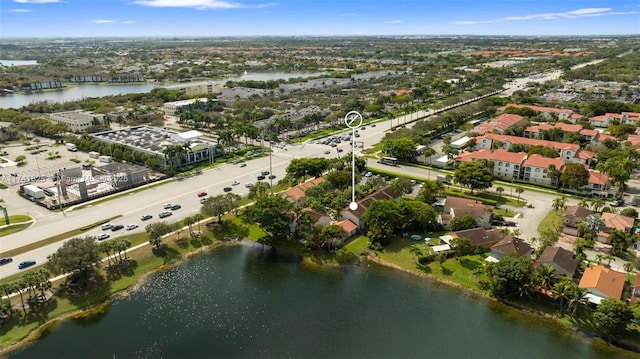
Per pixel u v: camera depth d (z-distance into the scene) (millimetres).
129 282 121188
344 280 123312
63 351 95688
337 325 104375
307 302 113438
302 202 163500
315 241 136750
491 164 195000
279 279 124438
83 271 120500
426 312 108688
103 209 163125
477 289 116688
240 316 107938
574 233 140625
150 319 106688
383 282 121875
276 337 100500
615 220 140625
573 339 98375
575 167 176375
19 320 104125
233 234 149875
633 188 179500
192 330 102812
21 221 151750
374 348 96750
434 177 195250
